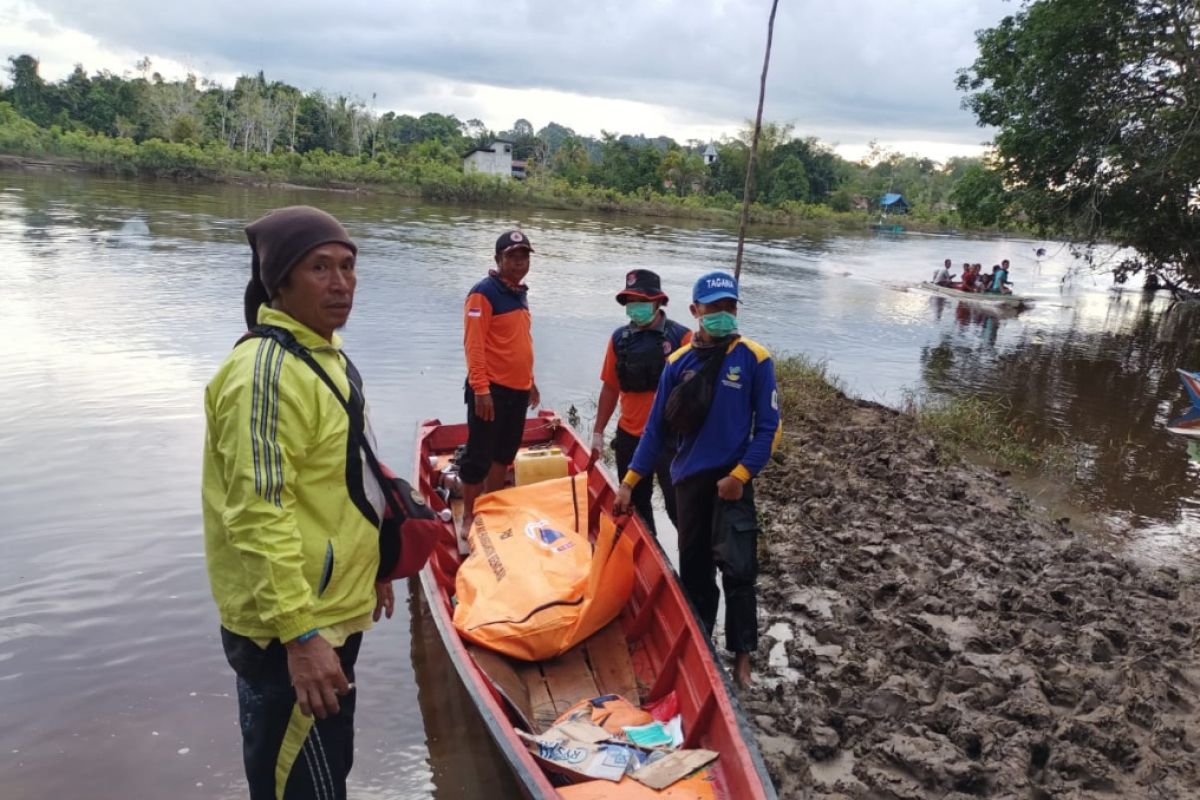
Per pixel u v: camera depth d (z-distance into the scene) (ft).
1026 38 60.95
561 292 60.23
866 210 250.37
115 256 58.29
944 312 69.41
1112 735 13.12
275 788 7.84
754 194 234.99
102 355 33.68
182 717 13.62
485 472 17.76
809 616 17.38
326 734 7.97
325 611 7.63
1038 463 29.60
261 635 7.34
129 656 15.11
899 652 15.88
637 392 17.33
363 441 7.87
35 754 12.64
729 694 11.50
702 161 244.63
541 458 19.92
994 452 30.60
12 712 13.52
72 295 44.24
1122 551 21.79
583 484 18.25
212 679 14.62
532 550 15.81
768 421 13.51
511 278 17.46
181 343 36.06
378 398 31.37
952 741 13.28
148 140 165.48
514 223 123.34
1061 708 14.28
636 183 219.20
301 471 7.38
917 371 45.83
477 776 12.67
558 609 14.24
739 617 13.82
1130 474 28.91
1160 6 56.75
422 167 174.40
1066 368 48.96
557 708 13.42
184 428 26.40
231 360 7.21
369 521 7.92
